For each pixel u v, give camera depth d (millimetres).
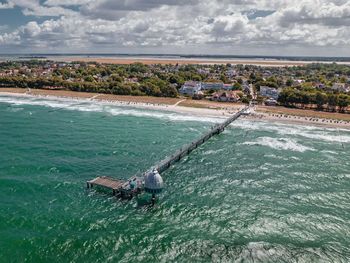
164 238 54938
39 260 48594
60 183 74250
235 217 62000
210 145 107812
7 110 162250
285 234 56688
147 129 127625
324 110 170875
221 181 78312
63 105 180875
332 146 109688
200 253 51219
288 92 178625
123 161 90188
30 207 63156
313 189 74688
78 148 100625
